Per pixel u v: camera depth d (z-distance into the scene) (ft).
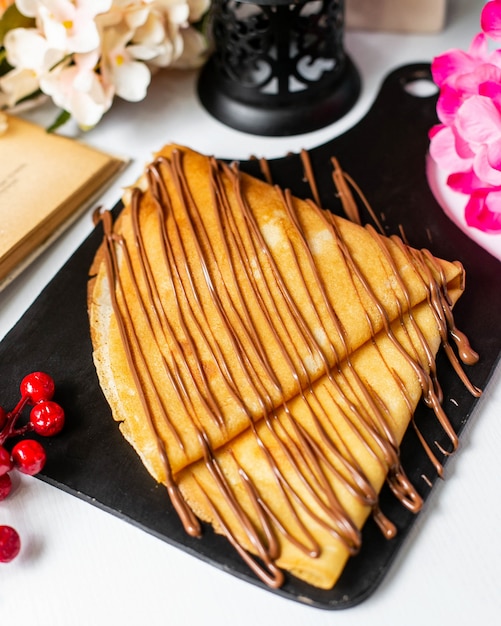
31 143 2.01
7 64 2.05
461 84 1.86
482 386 1.67
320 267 1.71
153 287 1.74
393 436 1.57
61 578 1.53
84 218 1.96
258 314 1.67
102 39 1.96
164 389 1.62
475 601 1.49
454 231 1.89
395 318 1.69
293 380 1.60
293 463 1.54
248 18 1.98
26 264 1.86
